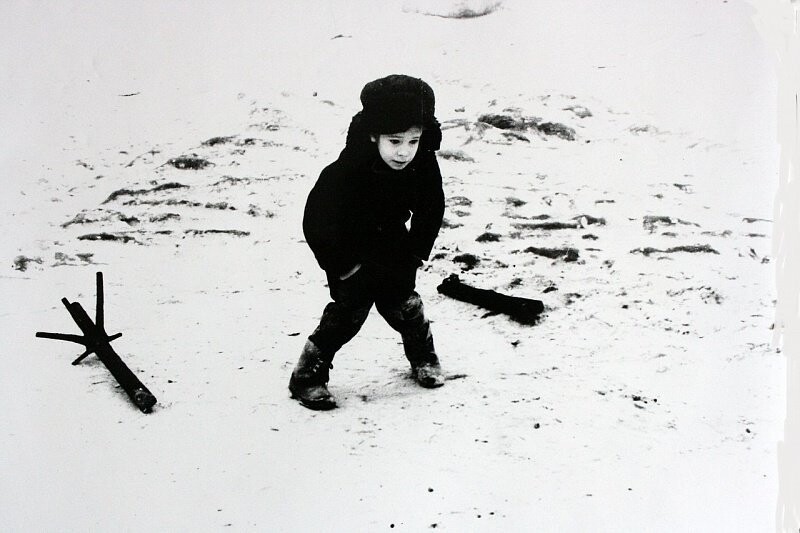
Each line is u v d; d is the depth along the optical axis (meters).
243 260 3.96
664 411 3.18
